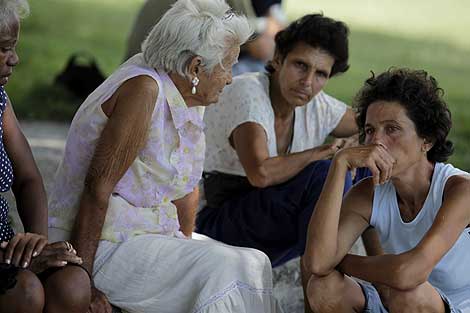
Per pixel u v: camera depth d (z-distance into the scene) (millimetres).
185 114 9172
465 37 37188
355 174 10758
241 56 15914
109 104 9023
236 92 10930
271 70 11141
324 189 9086
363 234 10500
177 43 8969
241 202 11016
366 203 9336
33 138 16344
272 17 16016
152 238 9227
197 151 9453
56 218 9367
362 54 32531
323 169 10594
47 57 25672
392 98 8906
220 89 9234
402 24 38406
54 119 19391
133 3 35562
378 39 35438
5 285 7652
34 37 27922
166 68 9102
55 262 8039
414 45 35062
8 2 7941
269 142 10953
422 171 9078
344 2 40781
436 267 9180
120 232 9219
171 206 9570
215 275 8875
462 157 21219
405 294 8758
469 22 39562
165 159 9242
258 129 10727
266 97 10977
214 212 11352
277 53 10961
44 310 7941
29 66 24219
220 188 11281
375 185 9039
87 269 8922
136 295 9102
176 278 9023
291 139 11336
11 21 7969
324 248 8961
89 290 8070
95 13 32875
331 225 8984
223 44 9039
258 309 9039
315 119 11430
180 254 9070
